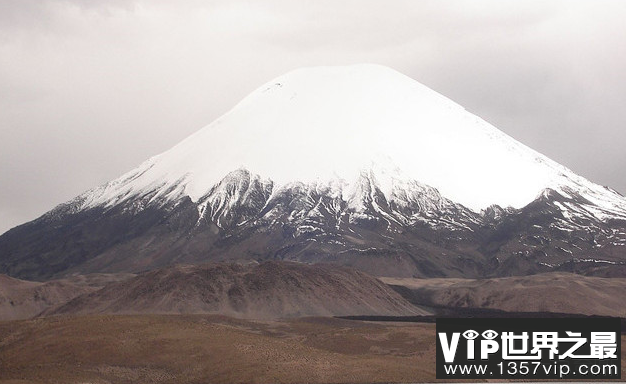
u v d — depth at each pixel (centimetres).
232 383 14962
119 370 15612
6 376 15325
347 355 16938
